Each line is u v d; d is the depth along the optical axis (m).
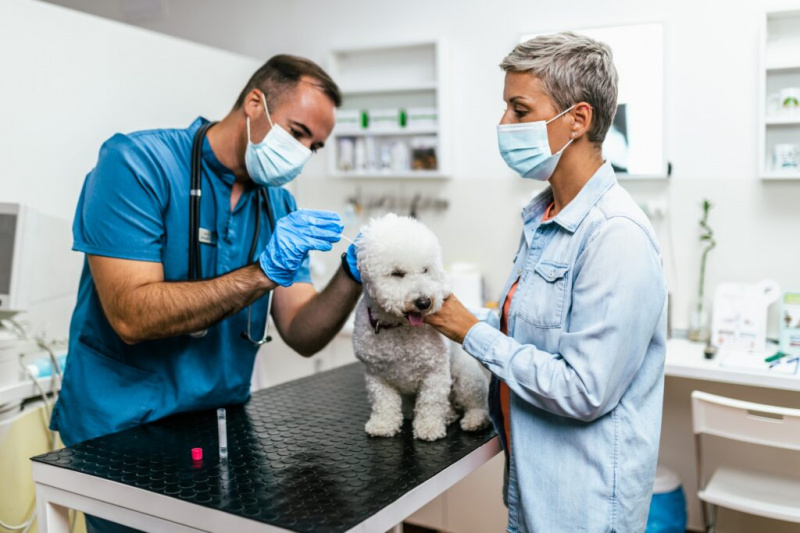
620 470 1.19
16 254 1.94
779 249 2.65
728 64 2.66
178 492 1.16
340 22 3.39
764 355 2.46
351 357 3.23
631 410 1.21
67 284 2.37
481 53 3.08
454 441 1.37
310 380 1.90
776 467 2.64
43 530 1.33
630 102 2.79
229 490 1.16
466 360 1.42
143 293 1.38
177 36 3.80
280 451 1.34
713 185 2.73
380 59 3.33
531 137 1.21
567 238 1.22
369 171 3.31
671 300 2.81
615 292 1.11
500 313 1.39
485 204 3.15
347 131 3.33
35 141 2.24
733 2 2.62
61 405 1.59
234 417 1.57
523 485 1.24
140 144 1.50
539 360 1.16
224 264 1.61
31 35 2.22
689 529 2.80
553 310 1.20
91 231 1.44
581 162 1.23
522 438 1.26
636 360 1.15
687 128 2.75
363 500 1.12
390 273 1.22
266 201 1.70
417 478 1.20
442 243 3.27
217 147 1.57
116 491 1.21
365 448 1.35
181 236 1.54
